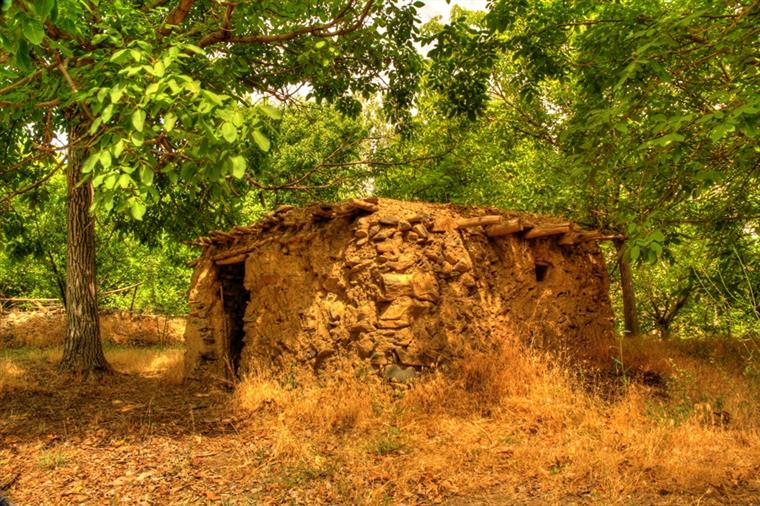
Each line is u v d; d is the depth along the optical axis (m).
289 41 9.14
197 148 4.51
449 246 7.38
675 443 4.79
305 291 8.20
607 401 6.14
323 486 4.60
